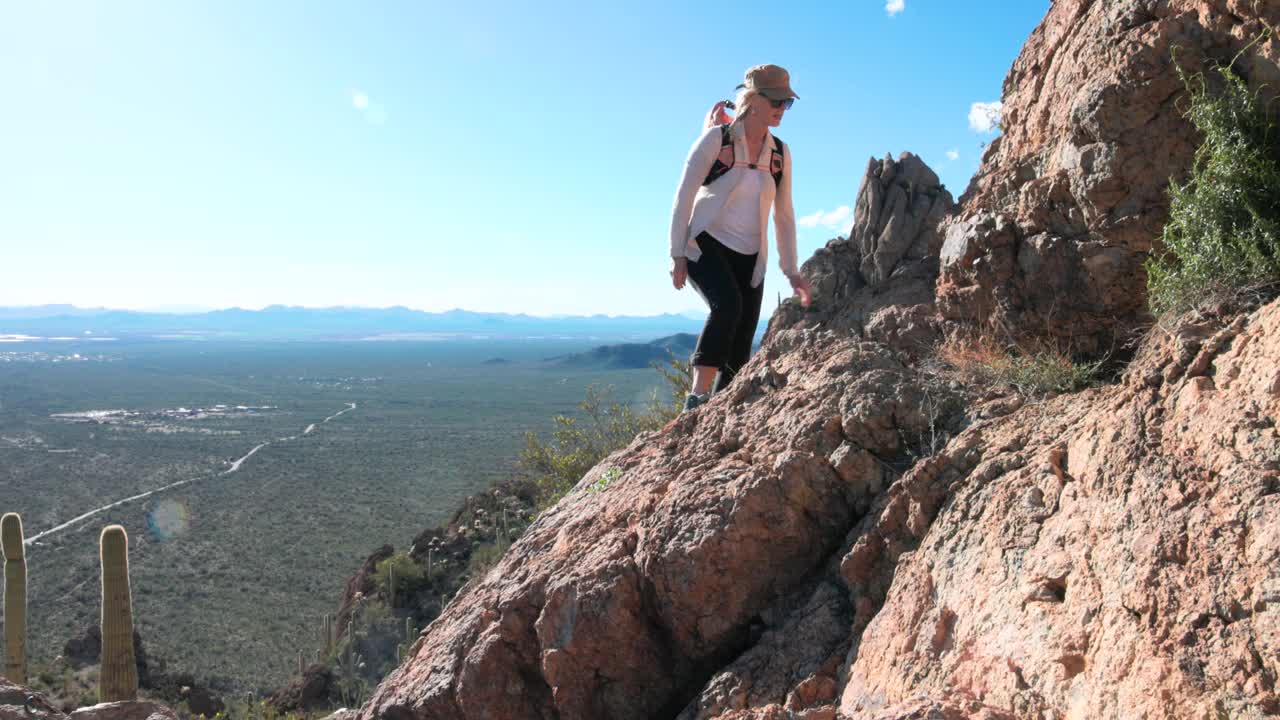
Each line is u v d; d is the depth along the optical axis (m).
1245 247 2.38
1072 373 2.95
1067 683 1.88
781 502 2.98
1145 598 1.82
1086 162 2.90
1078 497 2.22
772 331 4.54
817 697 2.50
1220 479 1.89
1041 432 2.65
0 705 2.77
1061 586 2.09
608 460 4.36
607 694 3.07
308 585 75.12
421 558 35.53
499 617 3.41
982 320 3.37
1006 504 2.40
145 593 69.88
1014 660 2.03
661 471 3.60
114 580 8.75
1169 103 2.70
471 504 37.59
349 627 32.34
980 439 2.78
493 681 3.21
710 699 2.71
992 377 3.17
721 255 4.29
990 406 2.98
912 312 3.71
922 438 3.05
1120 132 2.79
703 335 4.31
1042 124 3.57
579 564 3.28
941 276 3.58
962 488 2.62
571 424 12.09
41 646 52.50
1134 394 2.38
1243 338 2.18
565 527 3.77
